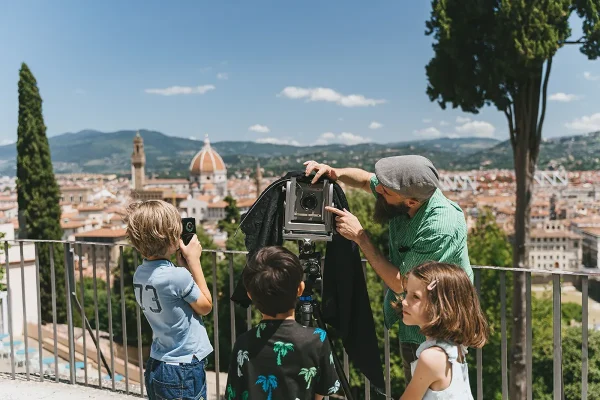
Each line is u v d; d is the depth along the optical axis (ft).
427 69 43.50
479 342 6.87
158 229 7.80
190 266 8.39
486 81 40.19
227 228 187.52
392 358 56.95
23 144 100.37
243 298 8.61
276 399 6.73
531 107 40.50
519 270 9.74
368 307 8.78
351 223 7.96
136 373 57.52
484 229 80.23
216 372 11.94
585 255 326.24
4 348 41.22
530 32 37.01
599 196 590.55
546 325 66.95
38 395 12.51
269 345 6.79
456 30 39.93
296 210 8.14
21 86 99.86
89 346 57.06
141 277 8.05
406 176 7.79
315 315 8.00
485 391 59.11
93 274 12.84
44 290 80.74
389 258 8.95
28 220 100.68
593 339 70.18
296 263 6.84
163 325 8.02
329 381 6.91
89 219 408.87
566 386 67.10
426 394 6.78
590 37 37.55
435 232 7.82
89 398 12.39
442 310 6.69
